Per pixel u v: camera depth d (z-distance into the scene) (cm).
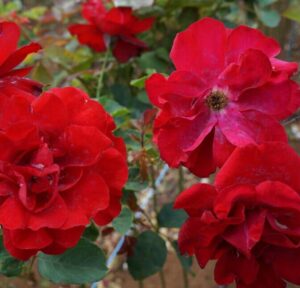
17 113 46
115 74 89
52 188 45
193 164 50
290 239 46
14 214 44
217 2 86
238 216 45
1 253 54
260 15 84
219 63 50
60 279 52
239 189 44
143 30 79
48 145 46
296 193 44
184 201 46
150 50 88
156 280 121
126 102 84
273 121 49
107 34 79
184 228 47
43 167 45
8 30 49
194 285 118
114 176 47
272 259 48
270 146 45
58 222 44
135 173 62
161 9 78
